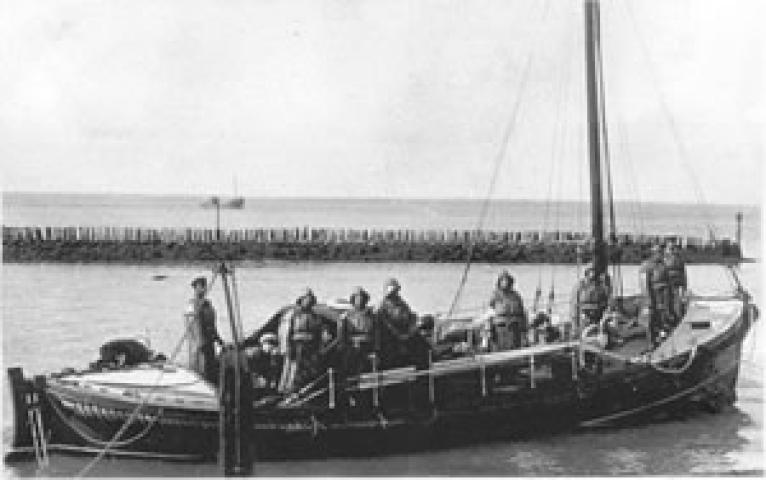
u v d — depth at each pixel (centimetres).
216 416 1399
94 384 1432
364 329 1434
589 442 1609
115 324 2225
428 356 1476
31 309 2355
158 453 1424
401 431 1473
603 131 1873
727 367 1730
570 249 2750
